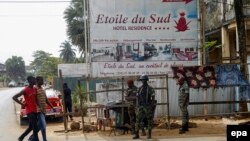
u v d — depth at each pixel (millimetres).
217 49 24938
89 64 15812
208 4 23672
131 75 15875
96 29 15703
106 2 15742
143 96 12188
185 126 13258
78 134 13922
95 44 15711
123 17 15836
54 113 17844
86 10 16672
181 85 13500
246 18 19453
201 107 17172
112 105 13492
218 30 22656
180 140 11719
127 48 15859
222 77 14297
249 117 15227
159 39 16047
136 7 15891
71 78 40219
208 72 14195
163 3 16047
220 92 17078
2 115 23812
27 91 11375
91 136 13312
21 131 15883
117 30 15797
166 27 16078
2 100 41938
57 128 16359
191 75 14070
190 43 16203
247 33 20562
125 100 13602
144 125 12859
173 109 16859
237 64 14391
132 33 15891
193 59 16203
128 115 13508
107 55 15758
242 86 14555
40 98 11641
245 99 14836
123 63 15836
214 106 17094
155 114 16828
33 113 11383
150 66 15977
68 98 18562
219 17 22156
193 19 16219
